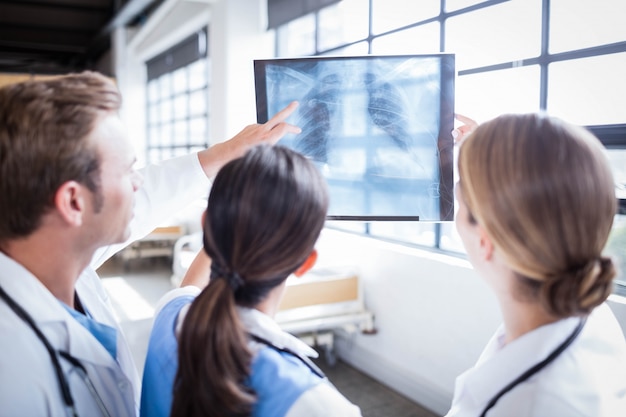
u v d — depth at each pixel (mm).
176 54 6145
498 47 2389
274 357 629
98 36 7656
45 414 682
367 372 3064
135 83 7355
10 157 633
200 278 1017
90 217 709
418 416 2570
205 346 588
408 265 2717
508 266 650
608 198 606
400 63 1141
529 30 2248
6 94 647
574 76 2070
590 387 647
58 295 770
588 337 723
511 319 706
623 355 760
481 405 678
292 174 621
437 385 2576
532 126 613
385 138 1155
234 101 4184
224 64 4199
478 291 2324
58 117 645
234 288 631
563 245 588
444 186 1155
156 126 7090
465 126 1211
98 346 787
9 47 8625
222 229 625
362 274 3064
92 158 678
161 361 728
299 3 3812
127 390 828
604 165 607
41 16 7688
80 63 9500
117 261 6156
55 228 700
